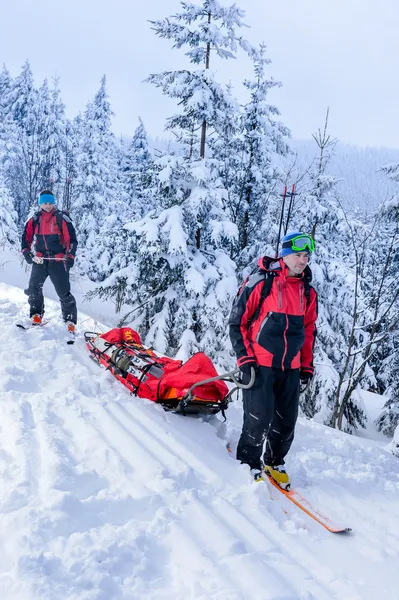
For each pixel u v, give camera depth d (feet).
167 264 33.14
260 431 11.43
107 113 97.60
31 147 88.84
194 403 14.65
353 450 15.21
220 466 11.77
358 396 40.88
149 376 15.93
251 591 7.21
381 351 45.96
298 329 11.25
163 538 8.36
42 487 9.22
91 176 83.66
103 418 12.92
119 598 6.82
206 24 30.40
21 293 30.78
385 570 8.61
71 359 17.85
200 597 6.91
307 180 41.70
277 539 9.16
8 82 119.55
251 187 41.55
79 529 8.18
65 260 22.04
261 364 11.23
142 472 10.50
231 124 32.65
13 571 6.86
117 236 41.06
